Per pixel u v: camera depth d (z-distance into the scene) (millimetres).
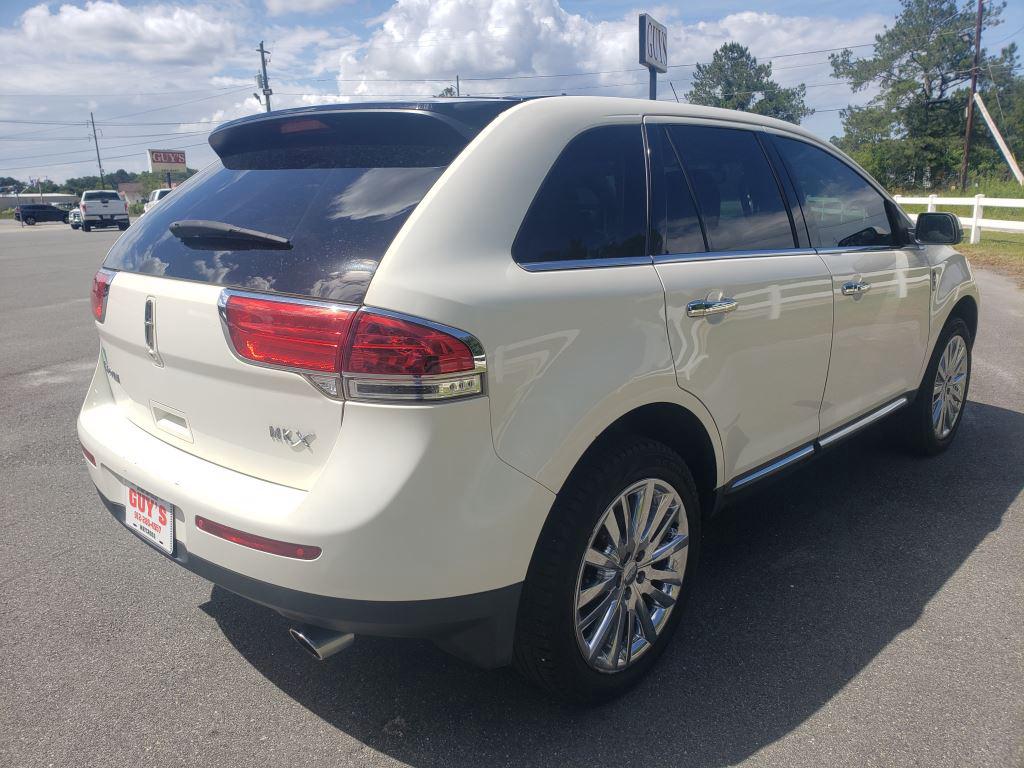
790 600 3018
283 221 2186
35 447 4809
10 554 3436
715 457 2734
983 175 51438
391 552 1883
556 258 2227
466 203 2074
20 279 14609
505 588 2057
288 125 2465
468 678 2582
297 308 1931
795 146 3379
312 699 2477
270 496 2020
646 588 2523
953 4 55031
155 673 2611
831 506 3881
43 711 2416
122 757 2221
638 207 2527
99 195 37969
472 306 1935
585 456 2277
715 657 2662
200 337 2150
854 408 3572
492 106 2334
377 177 2195
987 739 2246
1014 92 54188
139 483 2322
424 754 2230
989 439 4785
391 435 1867
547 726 2342
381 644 2781
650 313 2375
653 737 2289
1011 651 2668
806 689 2488
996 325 8328
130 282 2465
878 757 2186
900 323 3768
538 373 2057
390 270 1906
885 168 55656
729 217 2881
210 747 2262
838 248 3391
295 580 1935
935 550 3400
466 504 1936
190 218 2443
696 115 2906
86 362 7227
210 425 2230
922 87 56625
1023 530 3566
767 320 2836
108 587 3164
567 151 2357
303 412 1970
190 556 2176
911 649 2686
